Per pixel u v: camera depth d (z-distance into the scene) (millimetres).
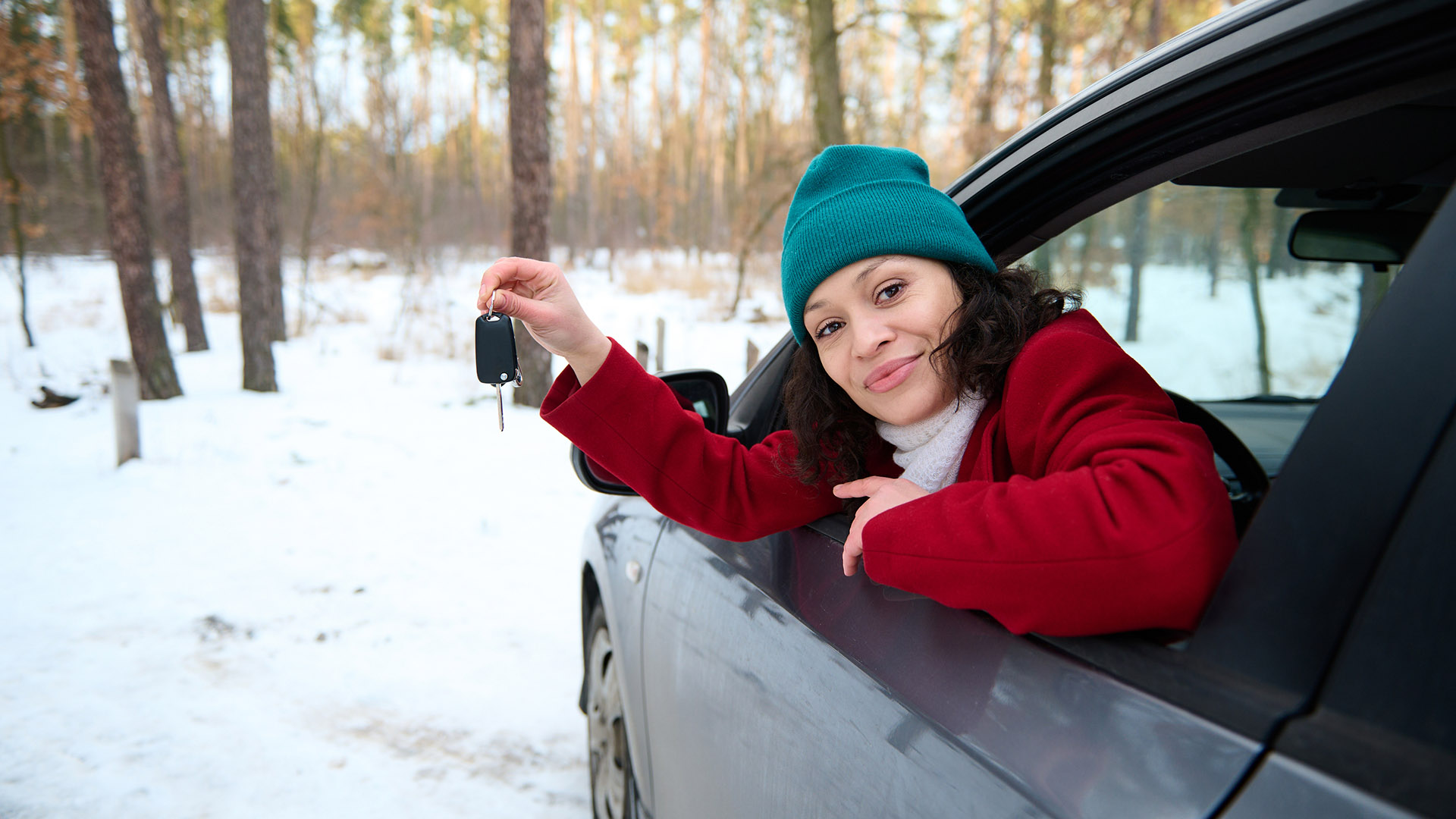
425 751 2711
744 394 1694
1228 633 616
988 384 974
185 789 2496
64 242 31344
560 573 4363
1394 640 500
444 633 3615
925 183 1069
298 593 4031
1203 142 950
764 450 1271
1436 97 1216
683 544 1593
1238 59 824
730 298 20375
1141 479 688
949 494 834
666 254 39406
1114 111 984
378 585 4145
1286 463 610
